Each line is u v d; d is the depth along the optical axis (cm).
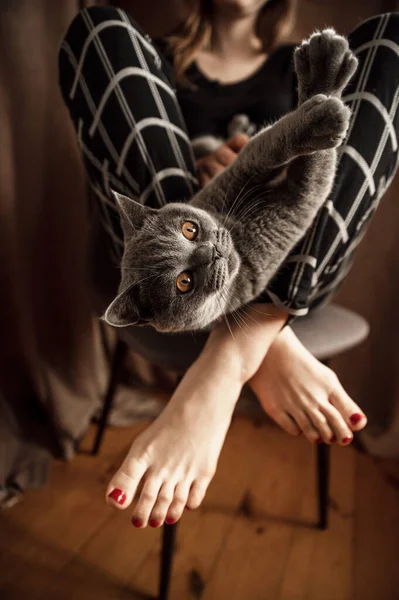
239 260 56
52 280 108
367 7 102
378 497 91
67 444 99
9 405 99
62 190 107
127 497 51
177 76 90
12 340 101
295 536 82
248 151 55
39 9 97
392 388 100
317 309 71
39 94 99
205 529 83
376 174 59
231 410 56
